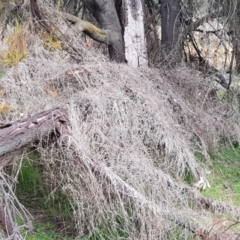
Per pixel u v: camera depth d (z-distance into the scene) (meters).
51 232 4.02
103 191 3.98
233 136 6.07
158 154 4.96
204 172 5.19
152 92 5.46
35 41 5.73
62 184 4.21
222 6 7.01
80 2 8.48
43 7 6.06
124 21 6.43
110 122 4.75
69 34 6.16
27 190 4.68
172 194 4.17
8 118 4.80
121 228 3.90
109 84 5.17
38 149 4.14
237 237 3.64
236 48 7.12
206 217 4.05
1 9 5.73
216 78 7.20
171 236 3.78
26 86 5.18
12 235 3.23
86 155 4.05
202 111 5.94
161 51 7.16
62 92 5.34
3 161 3.74
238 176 5.31
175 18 7.26
